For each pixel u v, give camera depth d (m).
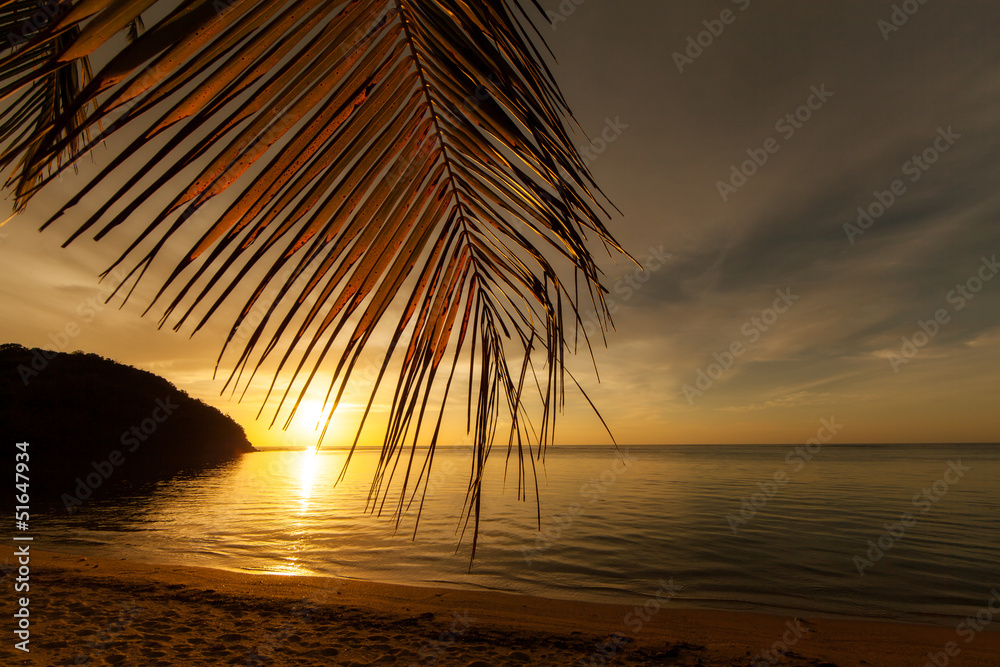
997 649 6.00
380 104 0.57
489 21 0.52
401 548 11.93
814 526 15.09
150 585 7.63
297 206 0.52
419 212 0.63
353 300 0.57
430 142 0.62
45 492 27.14
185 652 4.94
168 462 60.12
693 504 20.53
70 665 4.40
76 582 7.61
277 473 50.06
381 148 0.58
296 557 11.01
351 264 0.57
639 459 67.31
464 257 0.70
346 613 6.66
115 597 6.87
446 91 0.59
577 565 10.31
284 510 20.02
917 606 7.91
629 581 9.22
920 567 10.30
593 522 15.79
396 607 7.04
